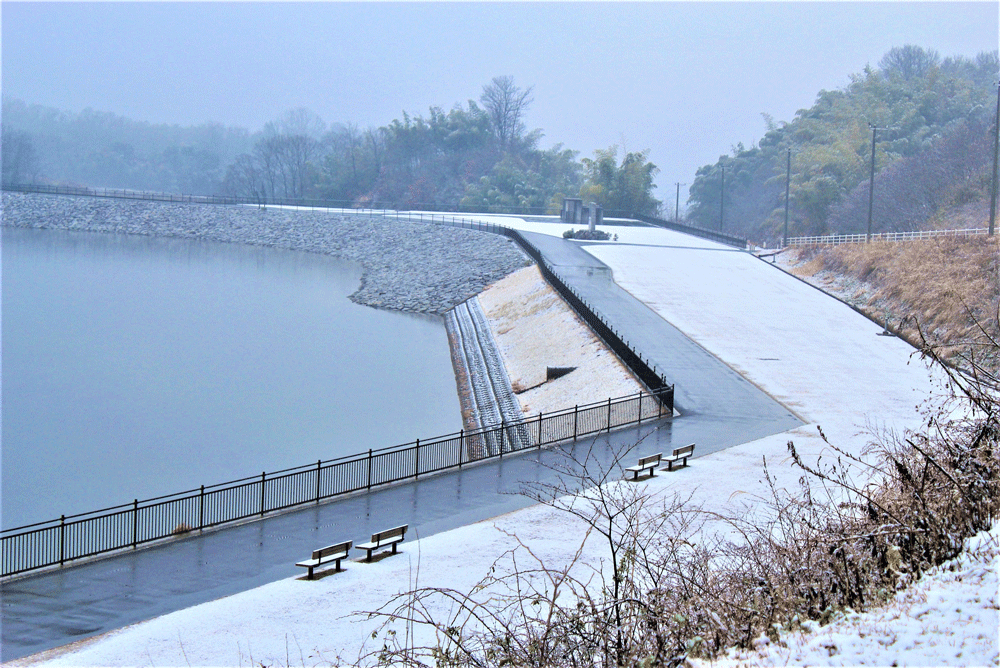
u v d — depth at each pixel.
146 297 77.25
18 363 51.62
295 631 13.33
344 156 188.88
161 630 13.66
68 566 17.16
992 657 6.64
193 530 19.47
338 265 103.81
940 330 41.75
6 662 12.59
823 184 110.81
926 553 9.17
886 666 6.89
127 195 155.50
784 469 22.66
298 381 47.47
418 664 8.46
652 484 21.17
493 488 22.42
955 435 10.88
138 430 38.59
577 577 14.52
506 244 84.81
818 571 8.76
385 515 20.36
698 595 8.36
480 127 185.38
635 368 35.22
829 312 52.62
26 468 33.12
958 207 86.25
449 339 58.94
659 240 95.19
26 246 113.94
